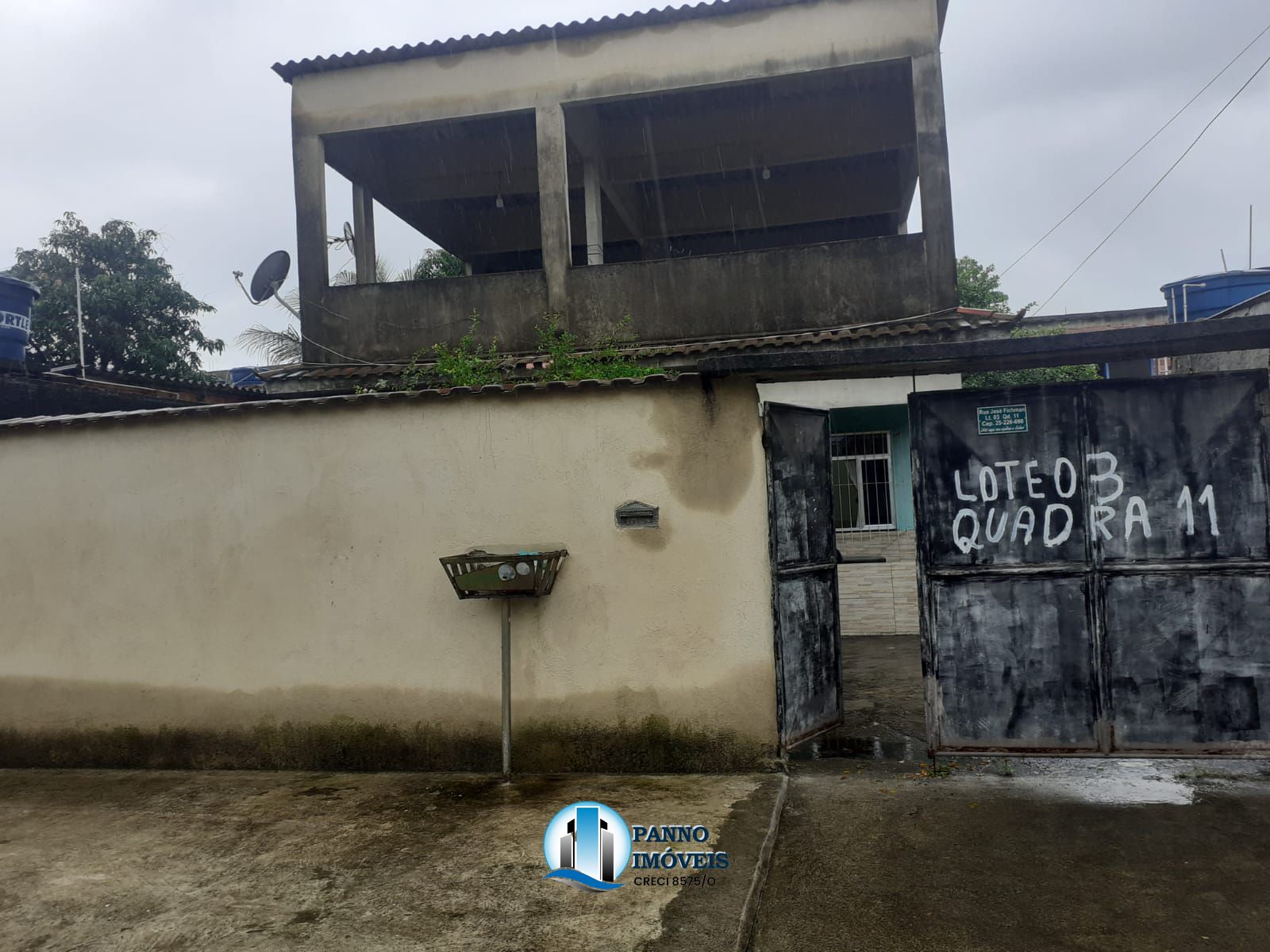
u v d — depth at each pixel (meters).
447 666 5.34
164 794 5.13
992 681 4.80
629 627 5.13
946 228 9.48
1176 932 3.14
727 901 3.46
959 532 4.84
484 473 5.31
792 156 12.47
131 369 17.69
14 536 5.94
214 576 5.64
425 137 11.59
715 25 9.94
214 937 3.37
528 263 15.73
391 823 4.45
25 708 5.88
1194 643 4.62
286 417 5.56
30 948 3.35
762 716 4.98
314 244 10.70
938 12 9.81
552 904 3.51
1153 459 4.66
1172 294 9.86
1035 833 4.01
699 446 5.07
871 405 9.27
